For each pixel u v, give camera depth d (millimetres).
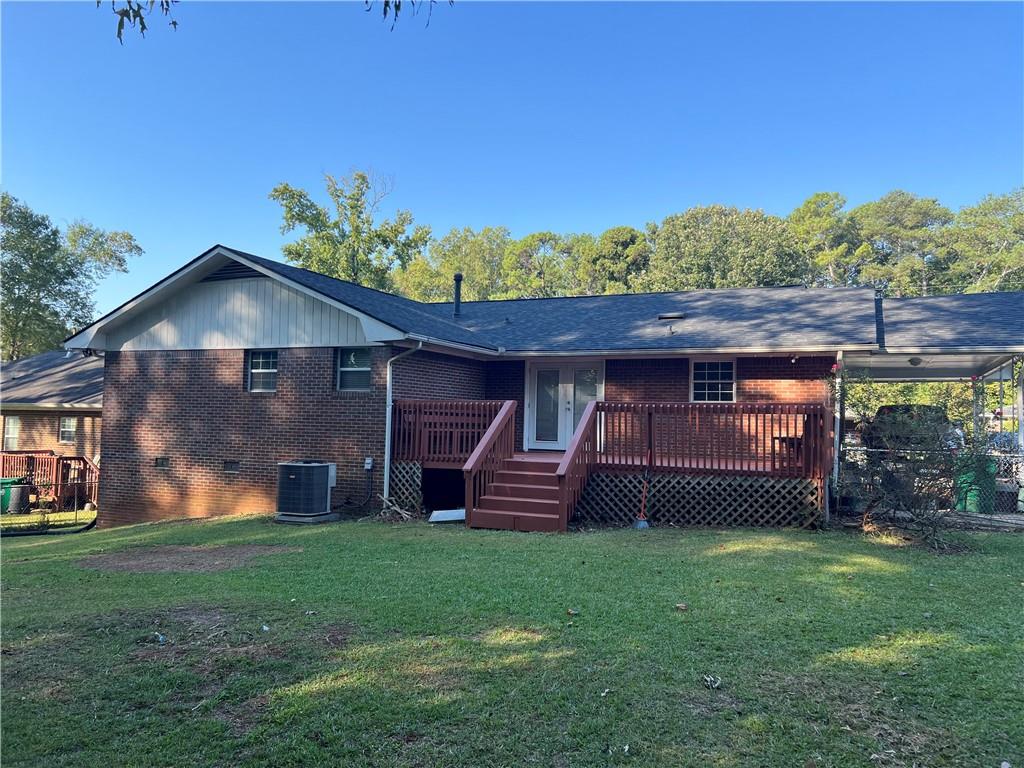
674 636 4934
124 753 3381
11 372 24891
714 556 7816
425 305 19766
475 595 6109
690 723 3615
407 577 6902
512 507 10375
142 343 14492
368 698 3922
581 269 58938
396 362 12508
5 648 4852
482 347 13812
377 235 40656
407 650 4688
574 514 10750
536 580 6672
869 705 3816
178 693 4055
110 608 5871
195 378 13984
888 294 48094
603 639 4875
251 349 13523
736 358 13430
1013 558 7785
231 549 9047
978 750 3348
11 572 7723
